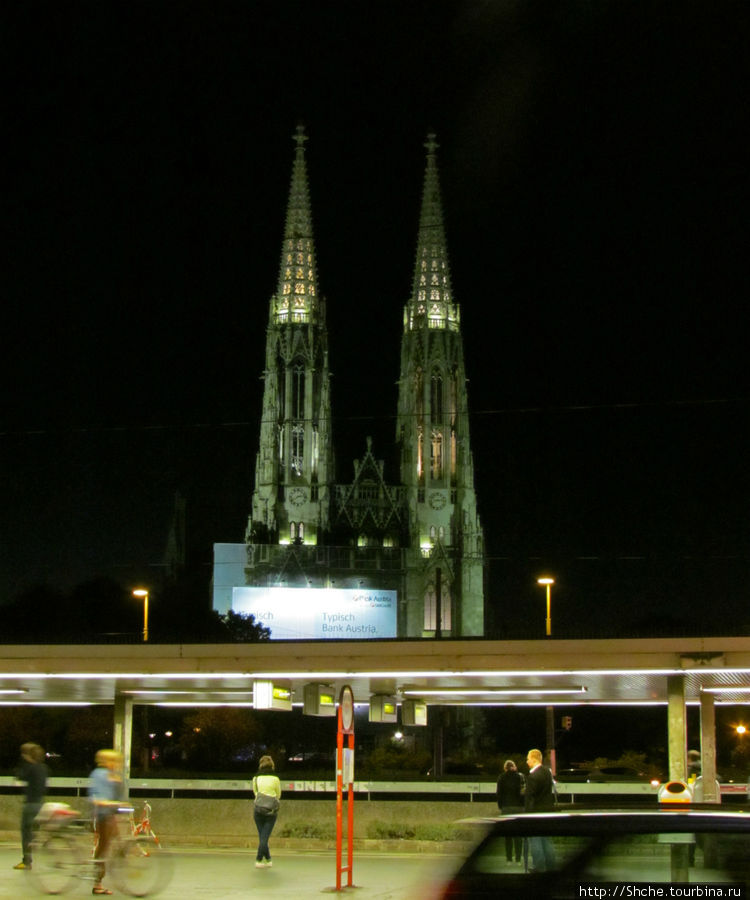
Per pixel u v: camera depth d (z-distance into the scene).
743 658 27.25
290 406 178.12
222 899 19.36
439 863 11.46
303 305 181.00
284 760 81.75
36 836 20.48
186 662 29.08
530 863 10.46
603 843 10.37
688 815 10.46
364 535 176.38
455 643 28.28
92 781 19.78
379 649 28.41
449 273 187.00
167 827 30.55
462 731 126.81
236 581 169.88
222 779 37.97
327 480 176.75
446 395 182.25
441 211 189.38
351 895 19.89
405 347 186.00
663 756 82.88
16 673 29.44
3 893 19.67
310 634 156.38
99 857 19.50
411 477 179.25
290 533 174.38
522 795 24.64
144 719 68.12
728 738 86.38
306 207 185.38
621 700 37.62
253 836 29.78
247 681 31.19
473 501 180.38
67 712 77.88
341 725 20.66
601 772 62.84
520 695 35.72
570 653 27.89
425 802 30.72
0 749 74.88
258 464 175.88
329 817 30.55
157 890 19.30
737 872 10.07
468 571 177.75
